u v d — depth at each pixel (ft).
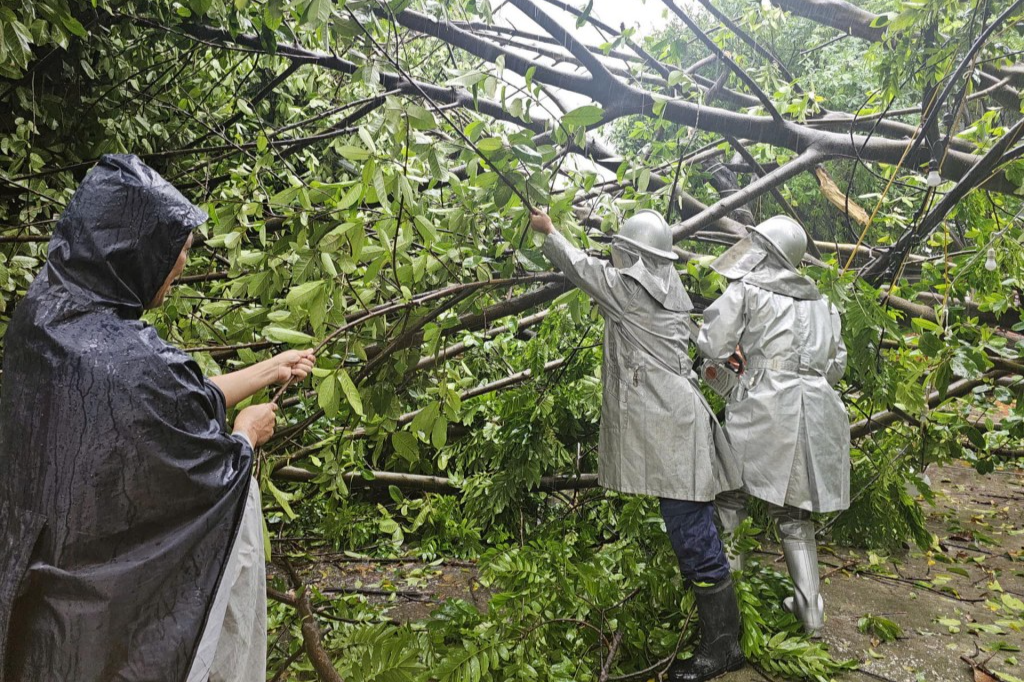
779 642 11.15
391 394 10.57
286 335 8.84
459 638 11.25
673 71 13.52
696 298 14.62
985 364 13.76
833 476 11.98
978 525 18.28
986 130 14.90
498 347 16.53
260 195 11.00
